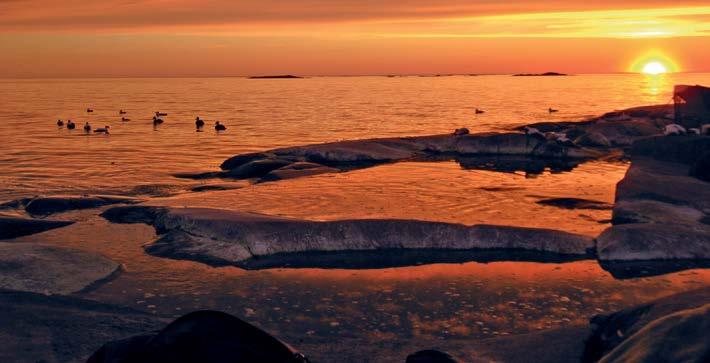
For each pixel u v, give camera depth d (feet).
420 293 37.58
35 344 28.66
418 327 32.94
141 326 31.35
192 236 46.60
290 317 34.19
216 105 229.45
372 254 44.52
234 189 67.62
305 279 39.93
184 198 62.08
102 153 99.35
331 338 30.99
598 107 203.92
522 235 45.52
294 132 128.88
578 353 26.99
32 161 89.92
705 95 87.71
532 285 38.73
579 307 35.42
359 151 87.51
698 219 49.93
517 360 27.02
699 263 42.16
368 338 31.42
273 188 67.67
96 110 205.26
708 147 70.44
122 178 76.18
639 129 102.58
